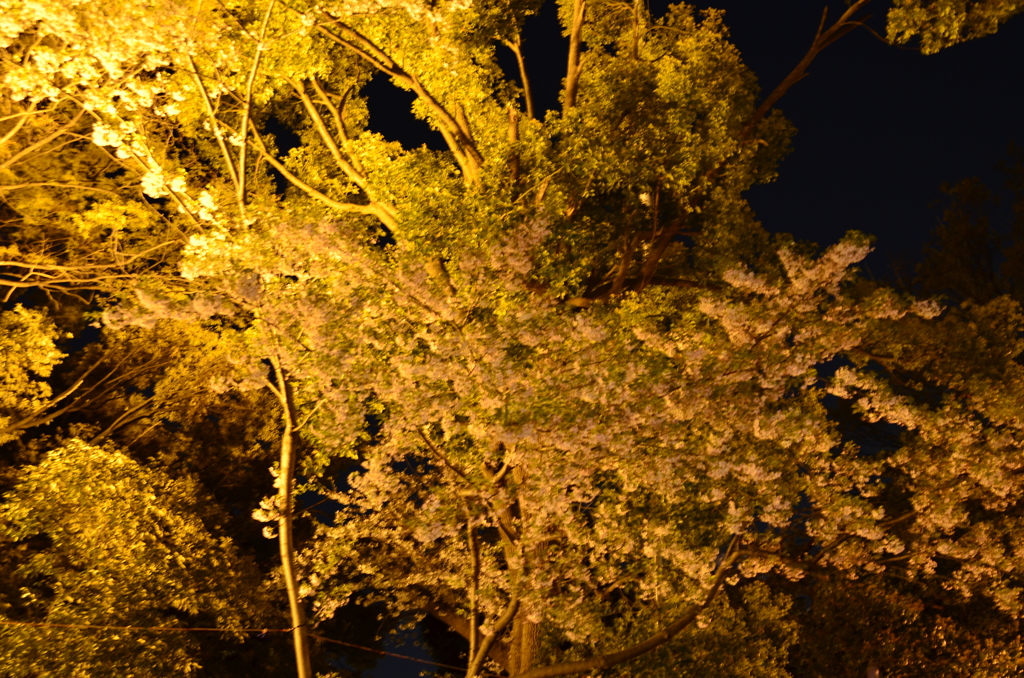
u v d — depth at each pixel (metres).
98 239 15.64
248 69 11.80
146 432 15.55
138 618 9.09
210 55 8.66
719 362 9.14
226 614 10.10
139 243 15.19
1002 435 11.45
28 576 10.22
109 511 9.69
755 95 14.62
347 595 10.10
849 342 9.95
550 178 12.11
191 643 9.51
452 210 10.80
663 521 9.32
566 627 8.84
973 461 11.18
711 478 9.19
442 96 13.23
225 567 10.82
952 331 12.74
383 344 8.14
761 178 14.84
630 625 10.55
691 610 9.33
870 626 12.99
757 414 9.13
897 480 12.73
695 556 8.76
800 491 10.59
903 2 11.66
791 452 10.55
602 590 10.66
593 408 7.81
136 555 9.48
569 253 11.98
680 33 14.77
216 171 14.82
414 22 12.36
